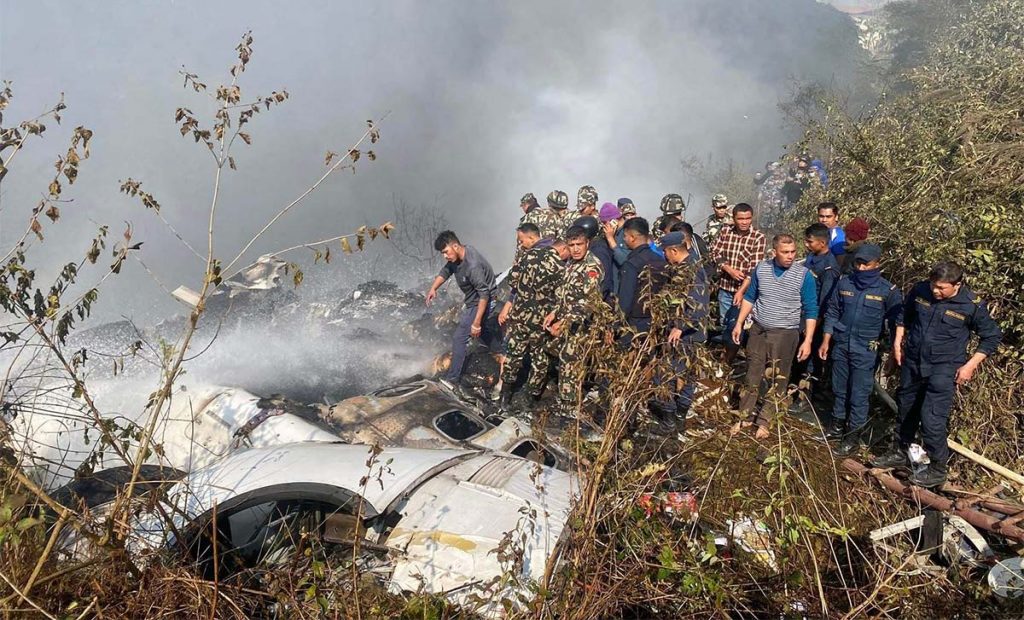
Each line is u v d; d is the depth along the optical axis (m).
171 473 3.59
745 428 3.25
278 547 3.40
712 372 3.14
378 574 2.90
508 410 5.31
